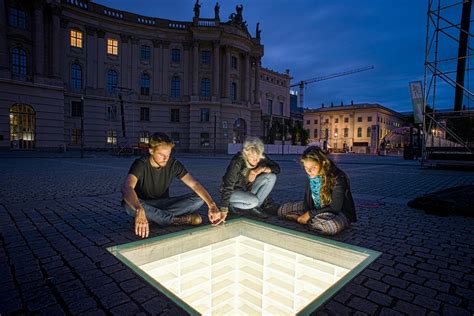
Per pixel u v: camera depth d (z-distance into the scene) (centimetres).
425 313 159
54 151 2944
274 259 293
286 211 367
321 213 311
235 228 332
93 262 228
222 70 4000
